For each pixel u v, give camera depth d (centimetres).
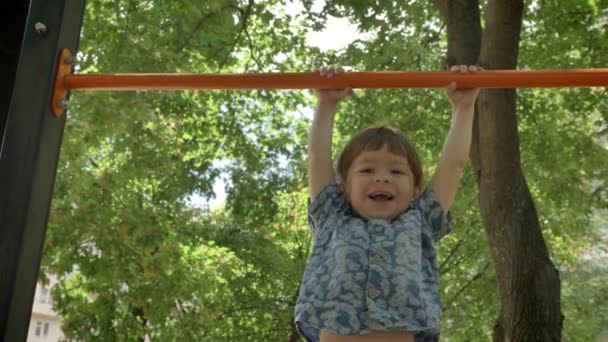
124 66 664
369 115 779
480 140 551
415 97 807
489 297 1014
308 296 223
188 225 1070
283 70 778
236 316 1094
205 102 901
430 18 784
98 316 779
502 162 536
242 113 957
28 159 220
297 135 1050
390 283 217
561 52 771
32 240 216
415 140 822
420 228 235
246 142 953
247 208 1118
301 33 782
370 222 232
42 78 228
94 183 776
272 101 918
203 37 727
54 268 751
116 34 672
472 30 612
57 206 744
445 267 1088
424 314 214
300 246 1210
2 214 214
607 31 729
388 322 210
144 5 697
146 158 805
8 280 207
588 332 1044
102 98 675
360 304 215
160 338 789
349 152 246
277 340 1088
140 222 746
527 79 234
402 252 224
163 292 765
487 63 557
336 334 215
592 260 1431
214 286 887
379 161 238
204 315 807
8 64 257
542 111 829
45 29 231
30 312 216
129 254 756
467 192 876
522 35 805
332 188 249
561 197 800
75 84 235
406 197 238
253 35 802
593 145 786
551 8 735
